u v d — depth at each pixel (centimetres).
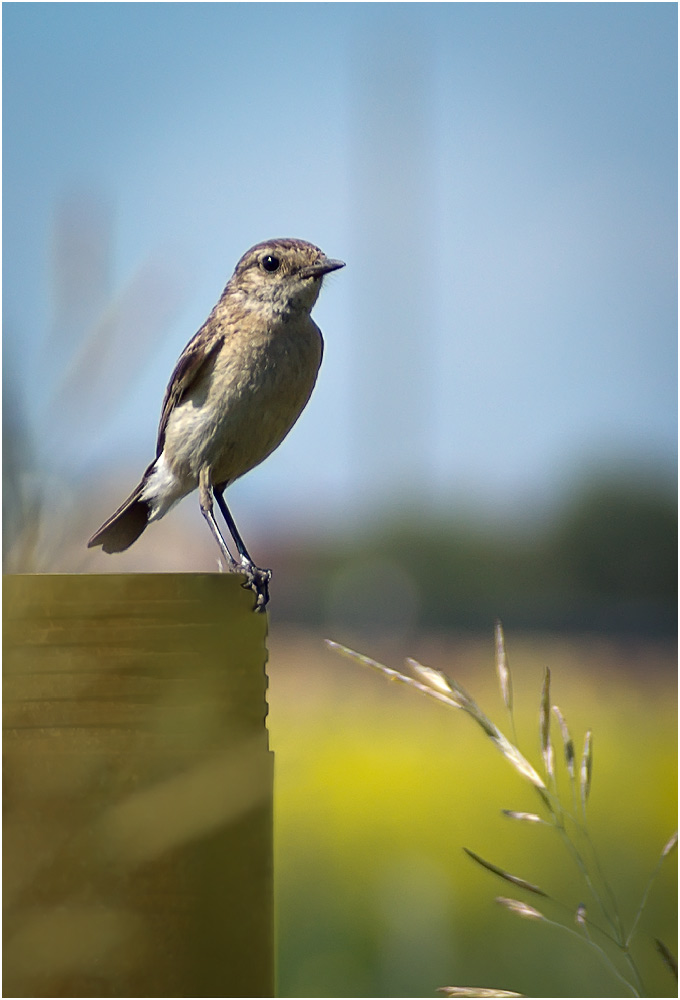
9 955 371
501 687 479
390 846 1030
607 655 2617
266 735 398
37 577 377
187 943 380
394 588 3528
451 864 989
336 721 1575
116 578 381
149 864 378
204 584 386
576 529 4066
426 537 3866
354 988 852
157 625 381
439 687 467
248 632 393
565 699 1816
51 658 378
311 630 3083
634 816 1099
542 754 474
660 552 4059
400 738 1433
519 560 4019
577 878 974
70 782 376
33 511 475
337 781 1211
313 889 963
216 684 386
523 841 1048
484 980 852
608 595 4038
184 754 381
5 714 375
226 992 381
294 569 3400
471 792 1171
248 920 389
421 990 854
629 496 4050
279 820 1120
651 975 851
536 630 3516
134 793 378
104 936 375
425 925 906
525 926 901
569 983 853
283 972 870
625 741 1398
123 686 379
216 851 384
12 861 374
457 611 3806
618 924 454
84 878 375
